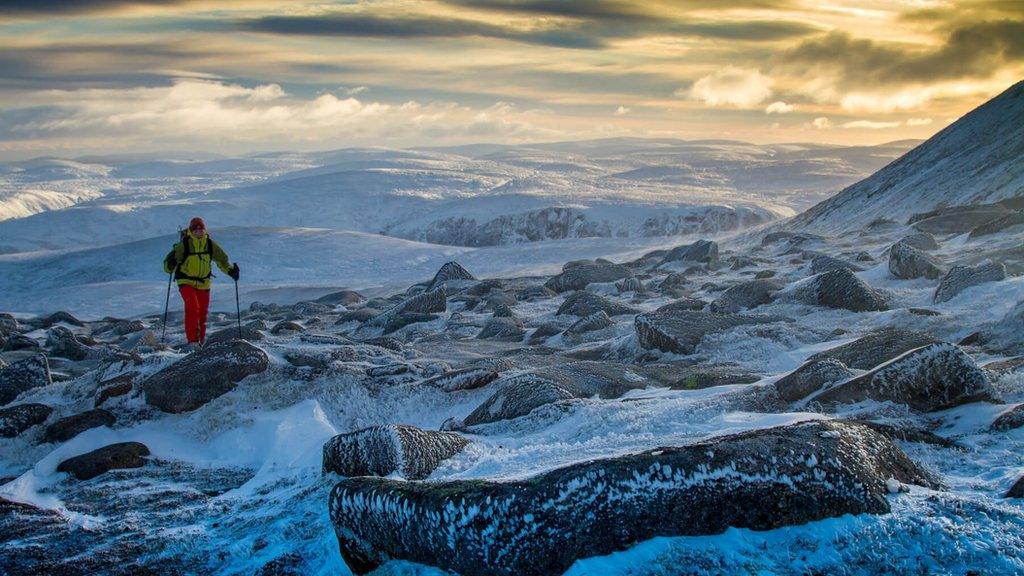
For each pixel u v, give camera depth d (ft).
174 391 37.17
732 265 115.44
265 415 36.70
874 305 55.52
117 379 38.32
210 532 23.67
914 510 18.26
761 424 26.17
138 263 308.81
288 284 241.76
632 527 17.47
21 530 24.95
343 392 39.01
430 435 27.27
